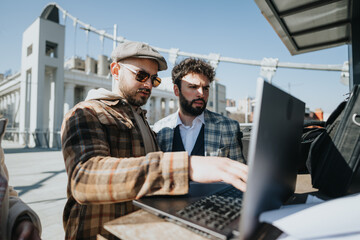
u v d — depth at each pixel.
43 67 17.33
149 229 0.55
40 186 4.36
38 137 16.39
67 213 1.02
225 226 0.52
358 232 0.43
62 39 18.45
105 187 0.61
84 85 26.73
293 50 2.84
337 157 0.81
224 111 46.94
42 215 2.86
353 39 2.20
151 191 0.62
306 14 2.14
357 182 0.76
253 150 0.45
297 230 0.44
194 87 1.67
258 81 0.47
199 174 0.62
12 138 25.53
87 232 0.90
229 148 1.76
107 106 1.08
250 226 0.46
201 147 1.76
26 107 19.78
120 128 1.03
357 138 0.77
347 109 0.81
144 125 1.25
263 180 0.51
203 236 0.52
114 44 9.66
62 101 18.22
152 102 35.84
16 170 6.23
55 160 8.56
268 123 0.51
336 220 0.47
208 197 0.72
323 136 0.94
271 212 0.53
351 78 2.42
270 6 2.02
